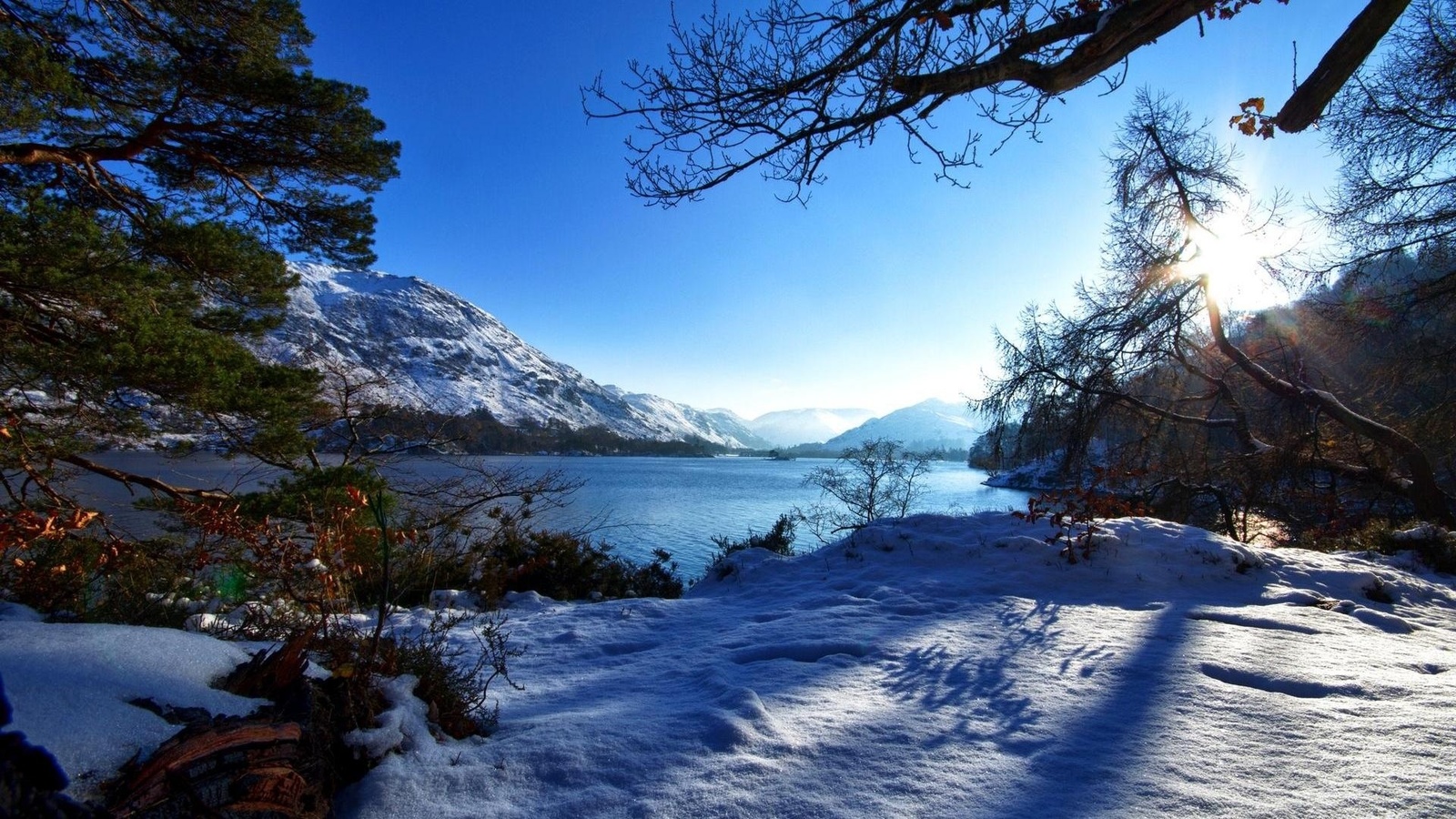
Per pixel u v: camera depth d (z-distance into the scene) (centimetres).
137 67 838
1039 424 1536
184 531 547
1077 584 634
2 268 572
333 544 364
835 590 671
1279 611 526
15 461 625
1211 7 287
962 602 571
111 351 604
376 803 222
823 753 264
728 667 400
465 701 307
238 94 867
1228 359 1703
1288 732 279
